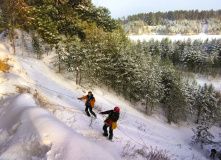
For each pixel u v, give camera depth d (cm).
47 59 2275
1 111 535
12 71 962
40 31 2070
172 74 3297
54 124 389
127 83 2584
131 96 2786
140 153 575
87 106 862
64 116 688
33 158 307
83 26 2375
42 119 403
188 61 5997
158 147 961
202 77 5688
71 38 2081
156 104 3188
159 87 2797
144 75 2648
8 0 715
